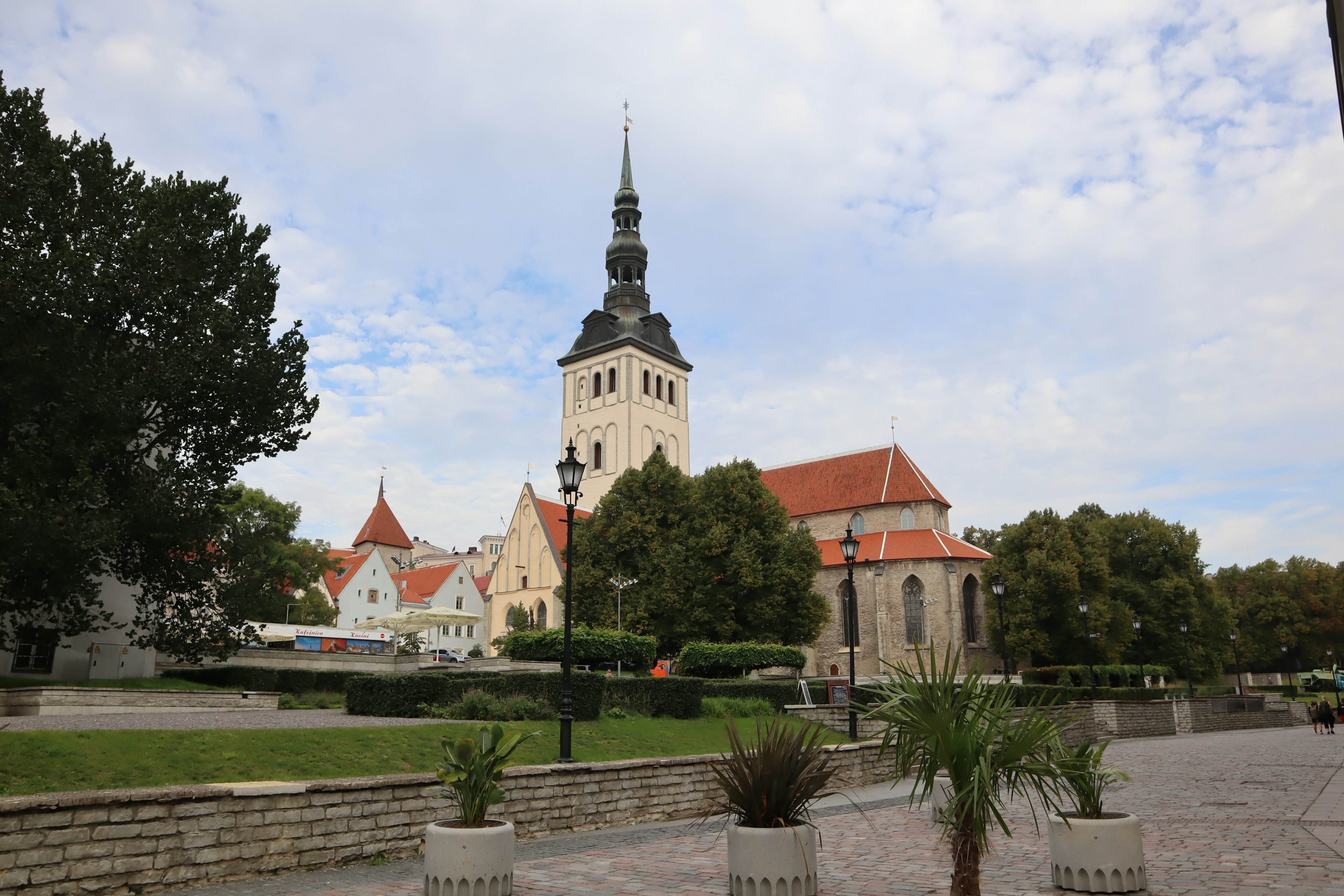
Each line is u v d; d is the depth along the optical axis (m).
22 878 8.27
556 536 82.81
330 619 83.12
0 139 26.47
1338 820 12.85
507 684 20.97
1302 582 98.56
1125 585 68.69
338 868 10.70
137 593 32.62
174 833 9.38
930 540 72.94
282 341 31.55
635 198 93.50
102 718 20.64
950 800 7.16
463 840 8.65
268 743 13.47
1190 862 9.88
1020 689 8.30
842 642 73.56
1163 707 42.31
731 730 8.92
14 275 23.67
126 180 29.34
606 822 14.35
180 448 30.27
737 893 8.36
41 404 26.00
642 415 87.50
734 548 51.75
